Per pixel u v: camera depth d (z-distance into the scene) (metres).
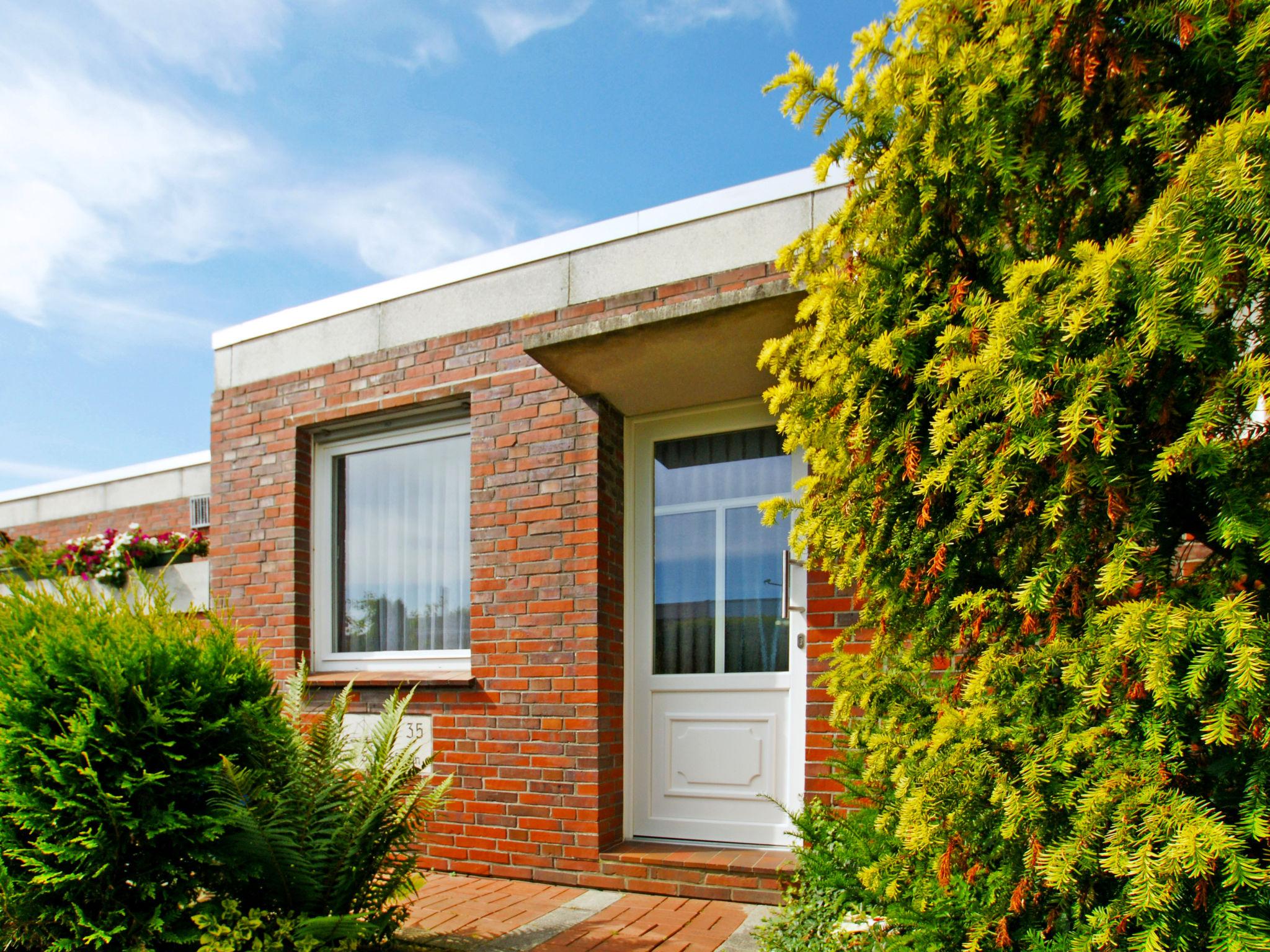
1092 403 1.64
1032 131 1.88
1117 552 1.67
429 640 5.48
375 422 5.71
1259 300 1.61
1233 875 1.41
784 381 2.60
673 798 4.65
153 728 3.17
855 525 2.22
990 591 1.96
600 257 4.84
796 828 4.20
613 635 4.71
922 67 1.99
